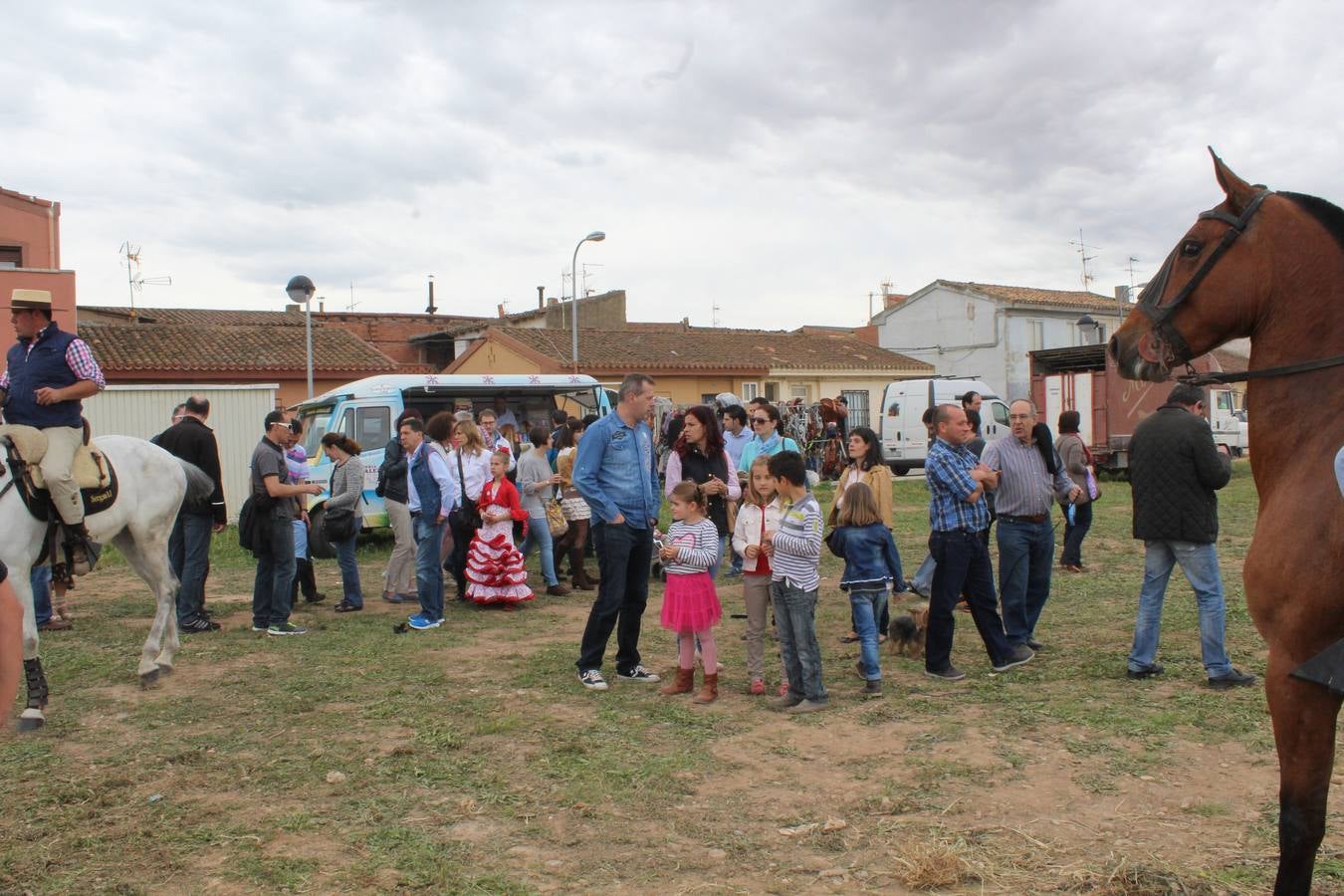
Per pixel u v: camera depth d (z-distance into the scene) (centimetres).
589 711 599
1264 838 397
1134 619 846
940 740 532
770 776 484
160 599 700
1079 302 4441
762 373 3369
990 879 365
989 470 668
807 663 593
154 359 2409
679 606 619
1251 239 333
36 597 864
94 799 462
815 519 593
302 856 396
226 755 526
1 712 218
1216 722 549
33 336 628
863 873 376
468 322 4378
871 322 4972
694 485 625
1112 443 2403
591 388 1656
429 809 445
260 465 822
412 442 967
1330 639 295
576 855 396
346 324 4153
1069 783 464
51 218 2312
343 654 762
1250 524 1541
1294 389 320
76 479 625
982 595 675
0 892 368
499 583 961
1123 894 350
